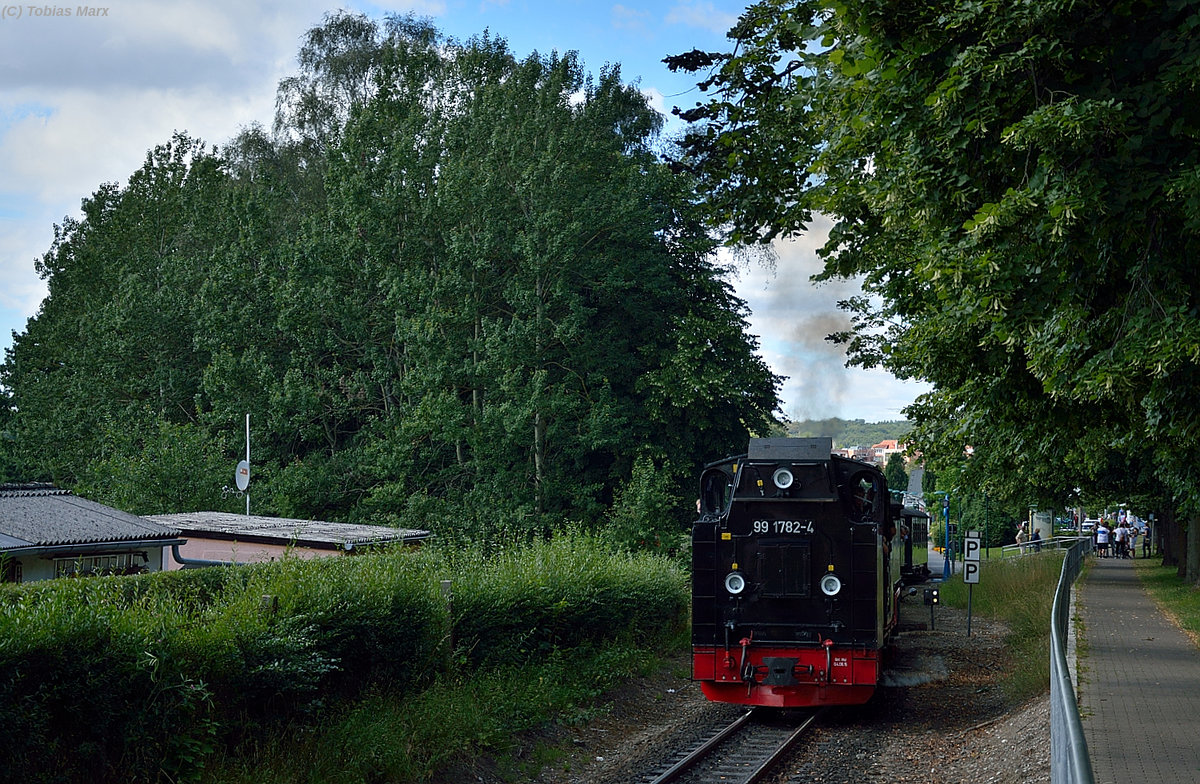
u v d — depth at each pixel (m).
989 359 12.03
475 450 41.25
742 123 14.80
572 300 41.44
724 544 15.96
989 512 75.12
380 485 42.91
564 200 42.25
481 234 42.81
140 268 51.88
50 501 21.61
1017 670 18.11
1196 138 9.32
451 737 12.37
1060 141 9.11
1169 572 40.47
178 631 9.69
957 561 60.22
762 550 15.72
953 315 11.85
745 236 15.62
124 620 9.20
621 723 16.16
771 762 13.01
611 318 45.66
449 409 40.34
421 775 11.48
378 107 48.53
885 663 18.67
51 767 8.41
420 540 23.83
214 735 9.83
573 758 13.87
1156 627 21.91
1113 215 9.38
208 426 42.28
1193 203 8.86
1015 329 10.38
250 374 43.81
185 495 36.44
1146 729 11.65
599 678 17.58
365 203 44.50
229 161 55.97
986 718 15.65
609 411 41.59
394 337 43.38
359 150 46.25
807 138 14.64
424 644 13.86
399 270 44.34
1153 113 9.17
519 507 40.25
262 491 40.28
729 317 43.78
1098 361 9.71
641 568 22.80
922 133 10.73
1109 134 9.19
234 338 45.34
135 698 9.09
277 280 46.03
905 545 29.89
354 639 12.38
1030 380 12.10
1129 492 25.44
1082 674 15.51
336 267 44.47
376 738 11.38
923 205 11.08
